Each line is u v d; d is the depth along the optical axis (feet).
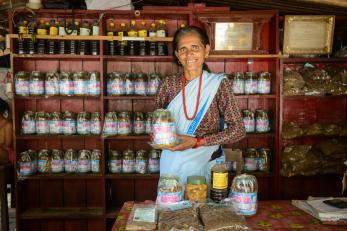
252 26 9.25
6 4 9.58
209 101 5.14
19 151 9.68
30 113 9.59
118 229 3.96
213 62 10.41
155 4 11.18
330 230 3.93
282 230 3.93
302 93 9.71
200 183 4.47
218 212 3.99
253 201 4.33
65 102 10.24
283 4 10.34
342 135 10.02
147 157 9.96
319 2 9.75
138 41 9.55
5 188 8.91
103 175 9.57
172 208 4.32
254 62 10.38
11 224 10.21
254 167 9.95
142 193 10.52
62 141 10.30
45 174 9.64
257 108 10.49
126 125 9.52
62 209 10.12
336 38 10.48
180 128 5.24
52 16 9.71
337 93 9.73
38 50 9.32
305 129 9.95
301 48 9.48
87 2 9.45
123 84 9.64
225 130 5.06
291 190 10.72
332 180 10.64
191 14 9.43
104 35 9.60
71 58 9.62
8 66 10.48
